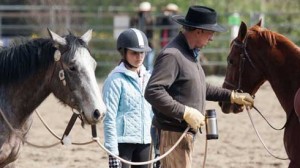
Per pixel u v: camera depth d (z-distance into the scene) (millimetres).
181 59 10195
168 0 38188
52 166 16484
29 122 11242
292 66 11156
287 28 36344
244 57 11516
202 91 10445
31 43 10945
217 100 11195
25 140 11188
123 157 11352
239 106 11836
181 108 10039
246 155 17750
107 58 35062
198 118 10047
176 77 10227
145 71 11508
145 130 11367
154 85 10031
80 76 10289
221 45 35281
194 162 16891
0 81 11055
